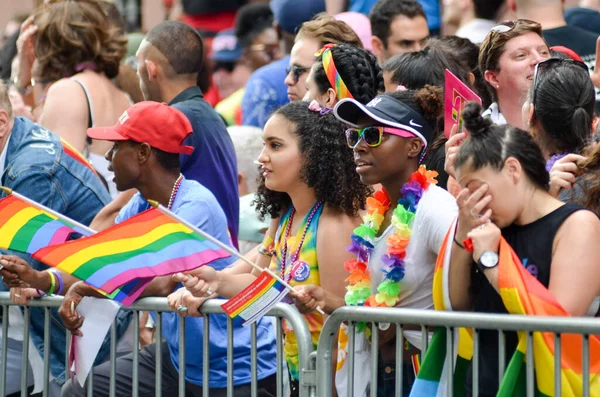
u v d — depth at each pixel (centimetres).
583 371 1207
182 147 1670
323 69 1678
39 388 1798
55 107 2102
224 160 1933
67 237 1580
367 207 1496
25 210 1587
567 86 1465
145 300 1566
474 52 1858
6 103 1808
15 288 1662
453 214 1377
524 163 1262
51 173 1811
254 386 1497
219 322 1630
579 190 1399
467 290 1317
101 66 2173
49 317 1666
